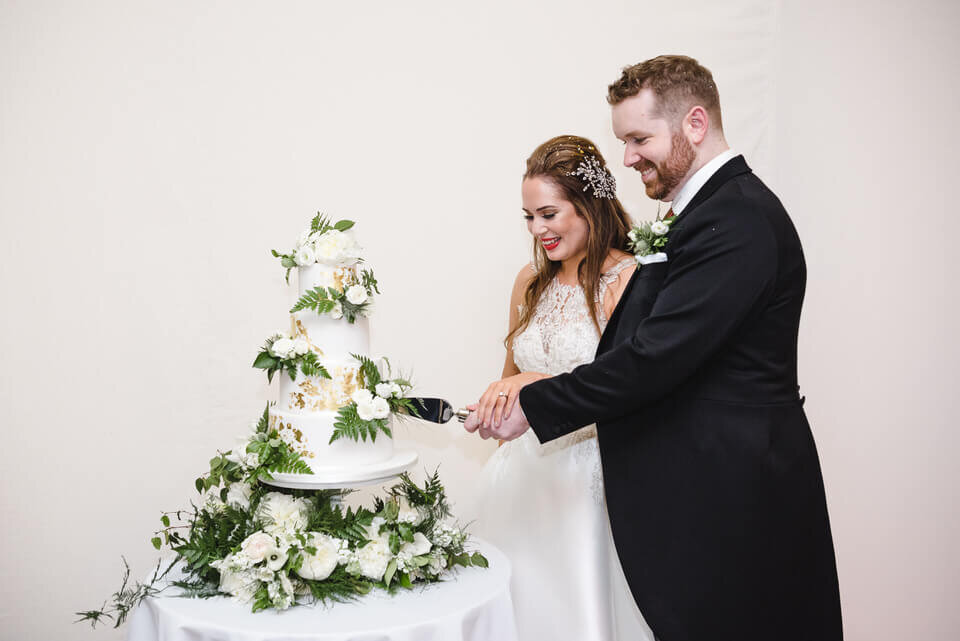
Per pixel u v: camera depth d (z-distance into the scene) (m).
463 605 1.70
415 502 1.98
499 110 2.93
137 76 2.71
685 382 1.86
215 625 1.59
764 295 1.77
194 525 1.89
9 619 2.70
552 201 2.20
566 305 2.30
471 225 2.94
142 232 2.73
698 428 1.83
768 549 1.78
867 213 3.05
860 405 3.08
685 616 1.79
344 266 1.90
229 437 2.82
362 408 1.81
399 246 2.90
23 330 2.67
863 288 3.06
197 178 2.76
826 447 3.08
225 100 2.77
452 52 2.90
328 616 1.64
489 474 2.44
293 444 1.83
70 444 2.72
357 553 1.80
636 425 1.91
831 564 1.90
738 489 1.78
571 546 2.14
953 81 3.06
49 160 2.66
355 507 2.86
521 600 2.21
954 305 3.10
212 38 2.75
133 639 1.79
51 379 2.70
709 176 1.91
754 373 1.83
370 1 2.85
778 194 3.02
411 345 2.93
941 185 3.08
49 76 2.65
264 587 1.70
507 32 2.92
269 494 1.87
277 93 2.80
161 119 2.73
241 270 2.80
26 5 2.63
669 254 1.93
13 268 2.65
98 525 2.74
